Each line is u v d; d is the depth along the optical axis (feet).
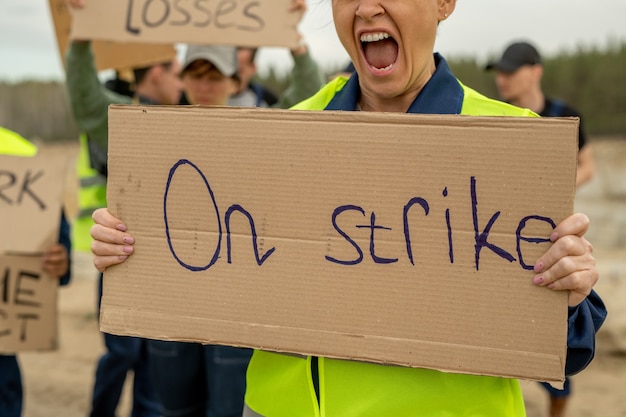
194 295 6.11
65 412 16.69
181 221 6.13
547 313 5.36
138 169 6.20
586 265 5.23
